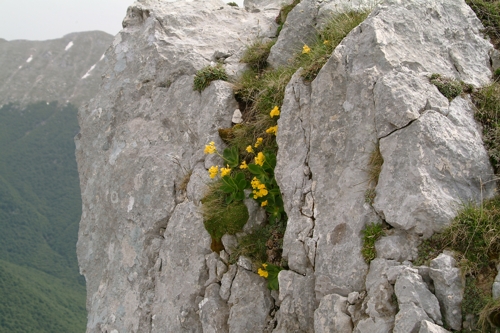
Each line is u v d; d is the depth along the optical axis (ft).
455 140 4.09
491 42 4.88
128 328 5.57
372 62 4.42
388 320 3.76
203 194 5.39
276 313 4.71
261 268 4.86
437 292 3.70
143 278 5.66
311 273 4.34
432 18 4.71
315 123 4.58
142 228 5.82
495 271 3.72
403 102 4.14
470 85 4.43
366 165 4.25
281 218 5.00
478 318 3.62
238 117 5.75
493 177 4.07
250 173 5.27
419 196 3.92
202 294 5.14
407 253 3.90
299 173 4.60
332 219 4.28
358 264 4.05
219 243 5.15
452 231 3.84
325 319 4.06
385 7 4.66
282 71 5.67
